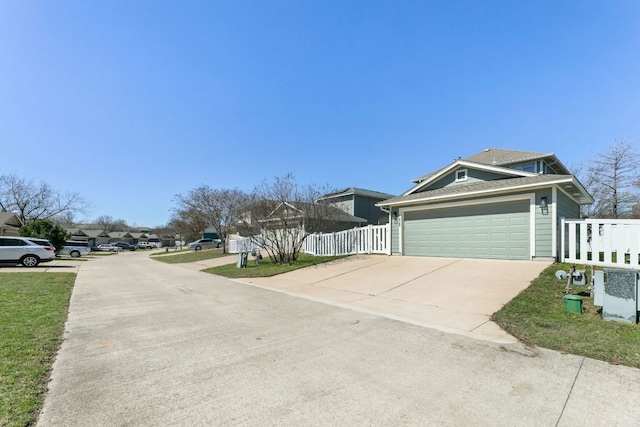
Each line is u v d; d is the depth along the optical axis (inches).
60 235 1137.4
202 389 125.9
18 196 1493.6
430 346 173.5
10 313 241.3
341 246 657.6
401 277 381.7
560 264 375.6
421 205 530.9
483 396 119.9
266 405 114.0
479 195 462.9
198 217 1346.0
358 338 188.1
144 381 132.6
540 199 411.8
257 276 476.7
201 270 625.6
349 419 105.3
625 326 190.2
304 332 200.8
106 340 186.4
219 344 178.9
